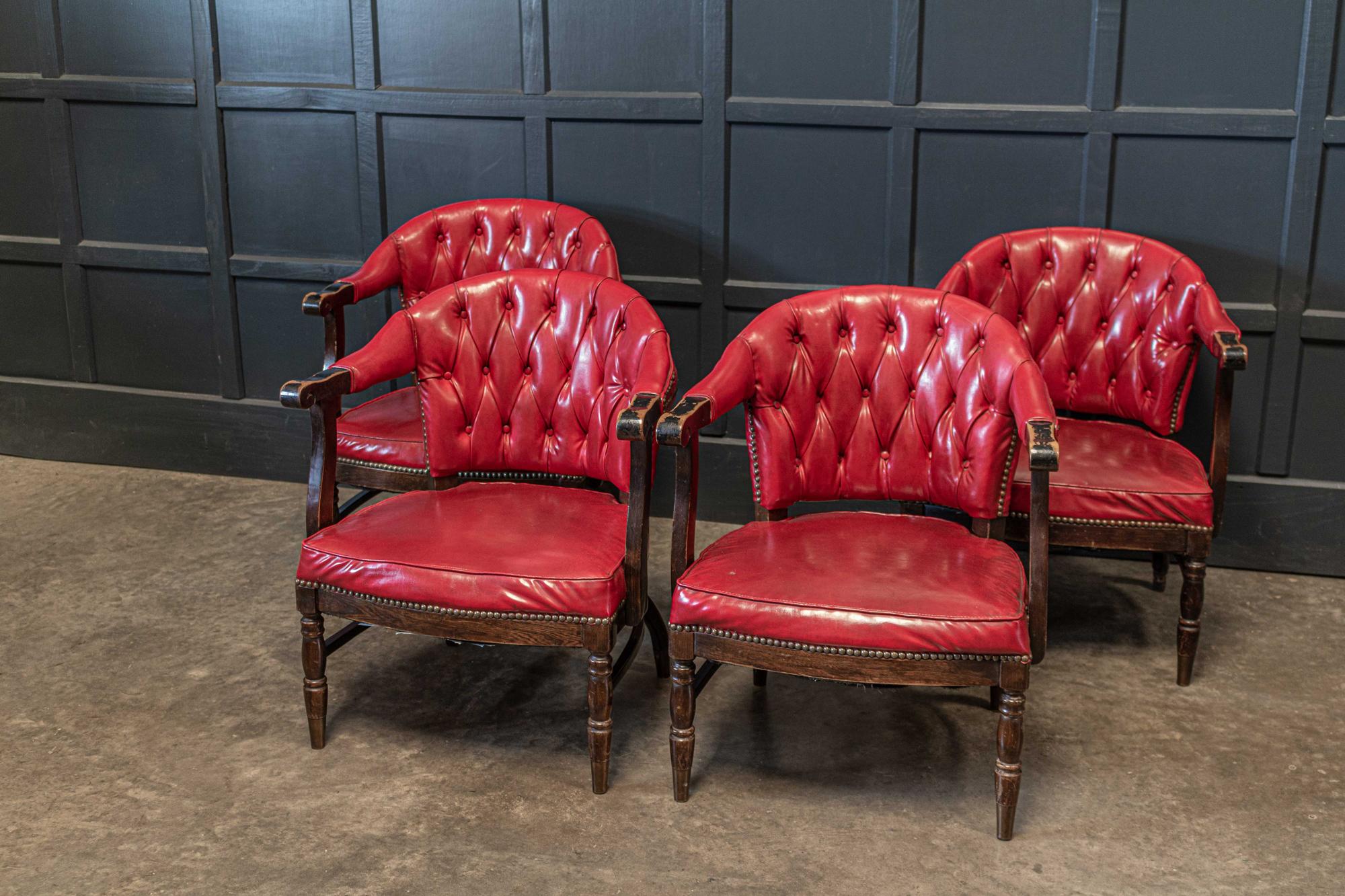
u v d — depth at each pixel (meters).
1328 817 2.08
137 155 3.65
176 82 3.55
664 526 3.39
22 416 3.91
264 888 1.90
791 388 2.29
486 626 2.07
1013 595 1.95
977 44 3.01
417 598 2.08
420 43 3.36
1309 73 2.84
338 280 3.25
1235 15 2.86
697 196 3.27
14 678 2.55
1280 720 2.40
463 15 3.31
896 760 2.27
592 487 2.53
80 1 3.56
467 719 2.41
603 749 2.12
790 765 2.25
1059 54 2.97
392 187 3.48
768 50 3.13
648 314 2.32
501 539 2.13
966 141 3.08
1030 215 3.09
